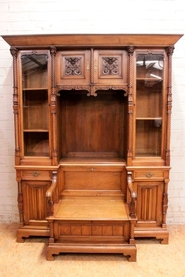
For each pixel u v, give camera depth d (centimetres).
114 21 242
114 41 200
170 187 260
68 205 218
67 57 206
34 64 215
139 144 226
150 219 224
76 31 244
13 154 262
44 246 219
